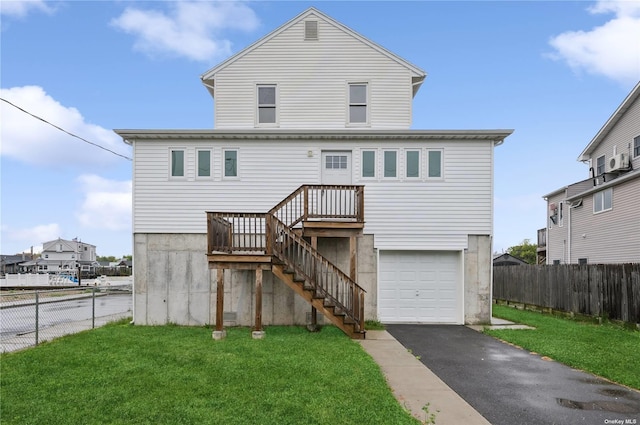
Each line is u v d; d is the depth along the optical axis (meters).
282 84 13.83
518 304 18.38
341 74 13.85
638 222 18.33
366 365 7.05
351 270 11.24
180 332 10.48
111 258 109.38
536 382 6.52
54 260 74.62
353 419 4.80
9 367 6.88
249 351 8.10
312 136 12.30
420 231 12.27
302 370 6.71
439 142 12.41
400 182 12.35
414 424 4.71
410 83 13.83
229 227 10.48
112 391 5.70
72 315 15.20
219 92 13.85
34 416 4.88
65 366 6.98
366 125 13.70
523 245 56.41
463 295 12.22
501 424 4.88
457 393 5.96
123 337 9.62
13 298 23.77
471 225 12.28
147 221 12.19
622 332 10.73
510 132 12.08
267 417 4.83
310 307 12.00
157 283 12.10
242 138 12.34
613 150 22.11
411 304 12.41
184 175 12.31
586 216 22.75
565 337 9.96
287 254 10.67
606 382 6.55
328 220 11.69
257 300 9.95
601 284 12.73
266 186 12.30
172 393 5.62
